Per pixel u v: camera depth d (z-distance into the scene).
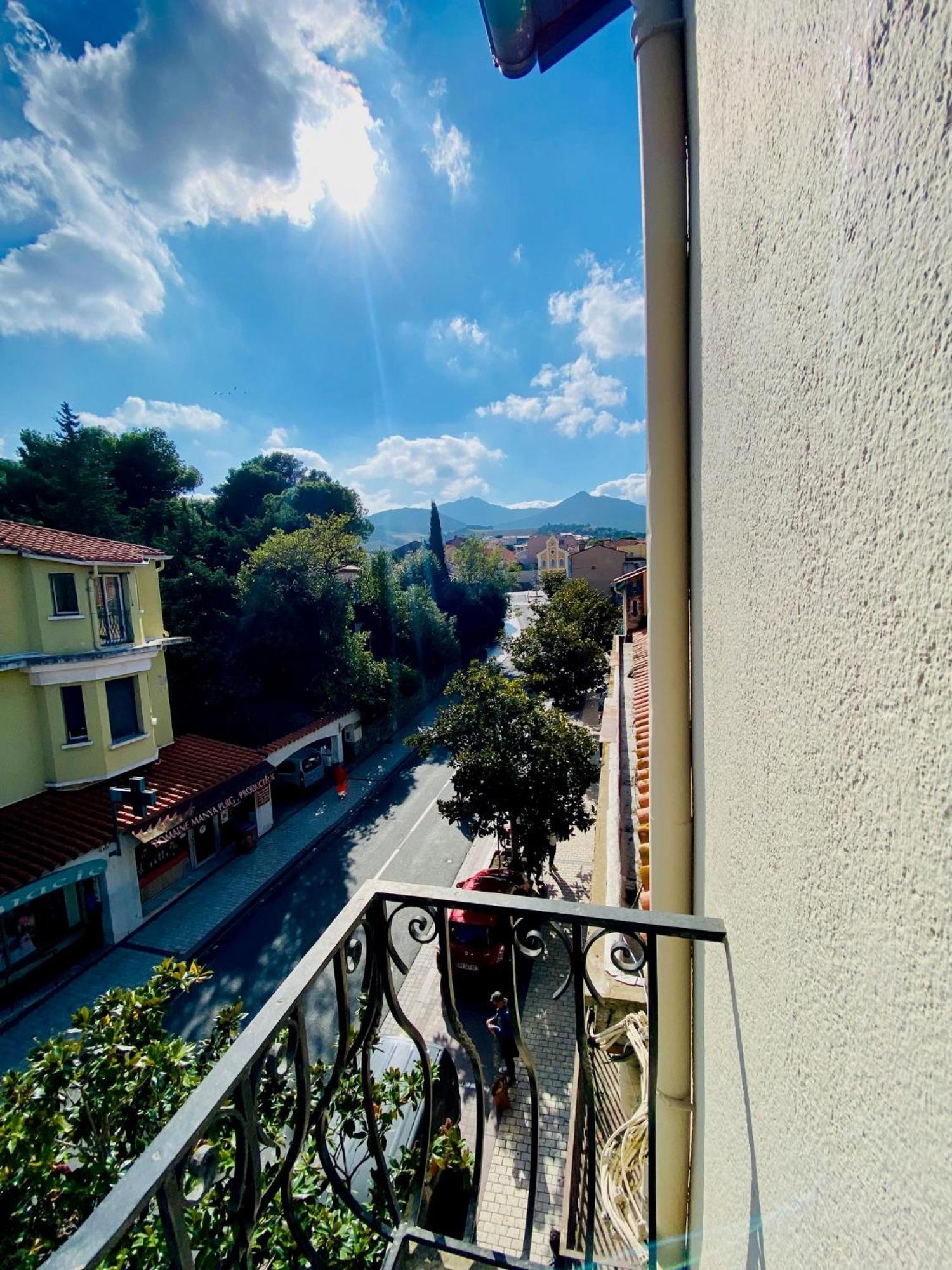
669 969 1.74
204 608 19.31
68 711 11.03
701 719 1.60
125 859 10.49
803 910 0.83
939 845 0.51
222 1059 0.96
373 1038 1.41
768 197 0.93
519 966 8.80
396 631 25.53
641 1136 2.43
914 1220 0.54
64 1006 8.91
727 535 1.26
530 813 10.19
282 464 36.25
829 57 0.68
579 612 24.53
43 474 20.17
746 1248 1.09
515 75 2.51
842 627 0.70
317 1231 2.54
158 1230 2.32
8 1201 2.75
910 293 0.52
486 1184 5.76
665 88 1.71
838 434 0.70
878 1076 0.62
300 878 12.37
